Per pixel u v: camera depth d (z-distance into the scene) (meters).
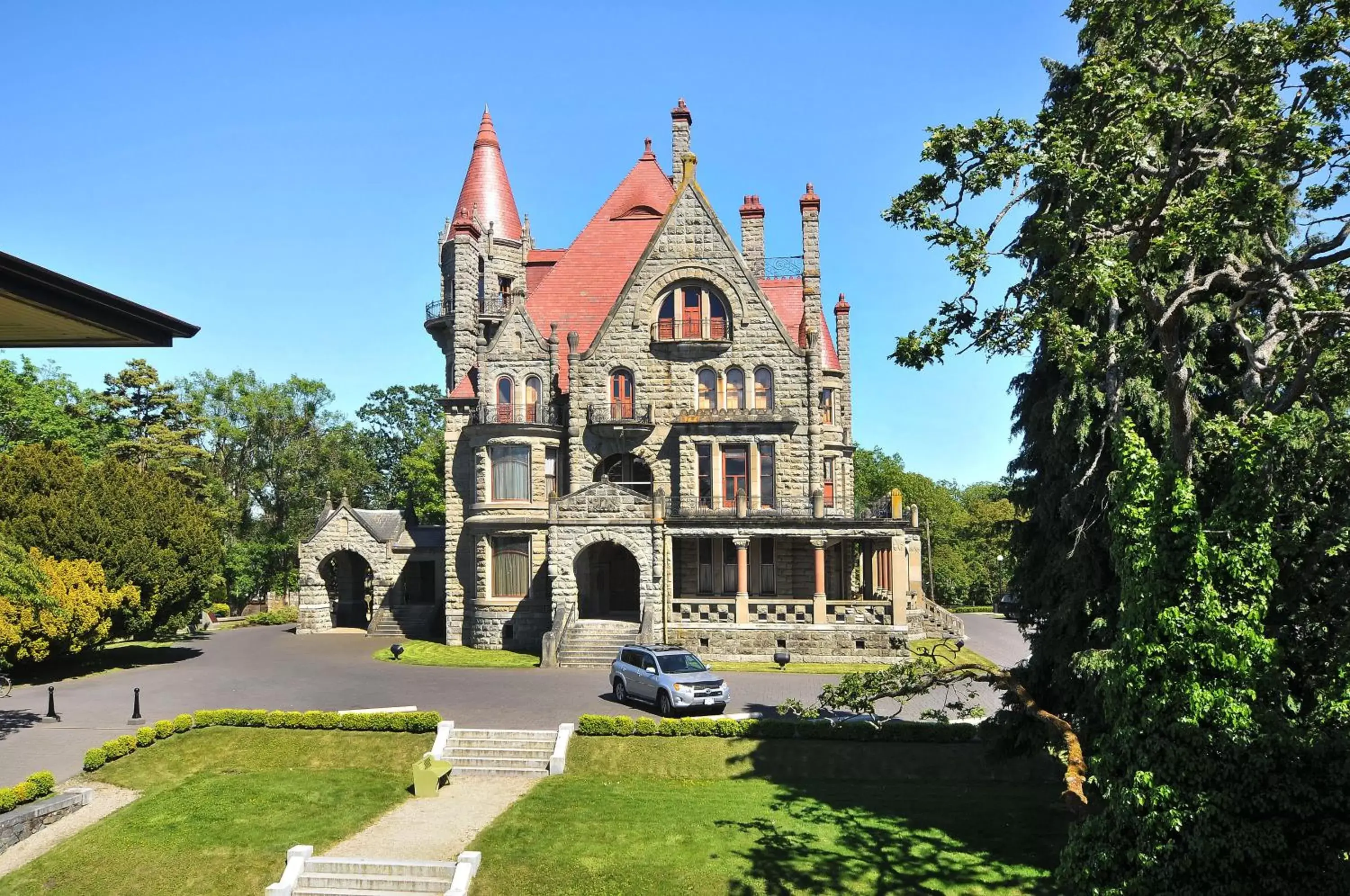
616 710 31.08
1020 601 24.53
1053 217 15.18
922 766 26.33
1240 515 14.33
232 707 32.56
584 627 41.72
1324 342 15.12
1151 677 14.81
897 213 15.92
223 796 25.16
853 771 26.34
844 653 40.44
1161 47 16.34
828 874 20.27
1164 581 14.72
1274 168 15.05
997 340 16.31
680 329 46.00
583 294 50.00
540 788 25.50
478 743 27.88
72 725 30.14
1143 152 15.57
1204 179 16.11
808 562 44.97
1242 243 18.62
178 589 44.12
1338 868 13.54
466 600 47.47
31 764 26.27
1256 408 15.65
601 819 23.19
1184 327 20.53
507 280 53.06
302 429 79.69
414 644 48.38
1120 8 16.55
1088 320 21.59
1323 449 14.40
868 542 51.28
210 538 46.66
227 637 56.97
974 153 15.75
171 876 21.22
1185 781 14.23
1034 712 19.48
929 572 80.81
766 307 45.53
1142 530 15.07
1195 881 14.12
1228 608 14.27
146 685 37.09
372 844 22.22
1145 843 14.45
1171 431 17.56
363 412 95.25
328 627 58.72
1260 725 13.94
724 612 41.47
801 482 44.75
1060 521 22.78
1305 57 15.27
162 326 13.32
